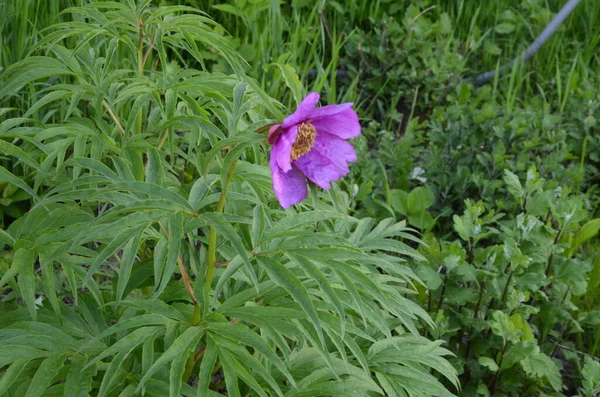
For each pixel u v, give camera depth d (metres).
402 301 0.96
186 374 0.94
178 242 0.78
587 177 1.97
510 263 1.38
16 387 0.90
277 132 0.77
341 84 2.26
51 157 0.96
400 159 1.81
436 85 2.20
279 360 0.81
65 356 0.85
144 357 0.80
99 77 1.06
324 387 0.94
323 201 1.11
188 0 2.06
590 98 2.02
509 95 2.10
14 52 1.55
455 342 1.38
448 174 1.82
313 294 0.92
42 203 0.83
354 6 2.31
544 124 1.87
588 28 2.48
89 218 0.95
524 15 2.49
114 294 0.99
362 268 0.97
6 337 0.85
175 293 0.97
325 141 0.79
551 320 1.41
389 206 1.65
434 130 1.91
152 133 1.06
